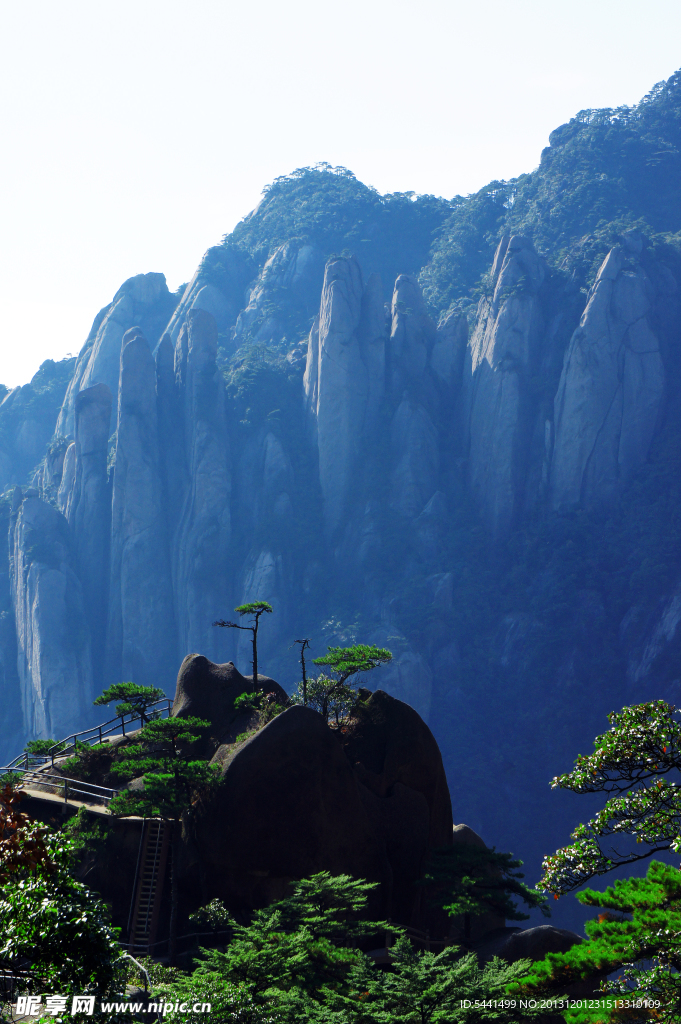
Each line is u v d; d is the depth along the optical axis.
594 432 176.25
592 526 171.25
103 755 41.81
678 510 167.62
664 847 14.46
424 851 39.38
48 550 180.88
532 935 34.75
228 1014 20.70
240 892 35.44
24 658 176.12
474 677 159.75
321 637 165.12
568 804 142.38
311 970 24.53
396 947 23.48
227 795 35.56
